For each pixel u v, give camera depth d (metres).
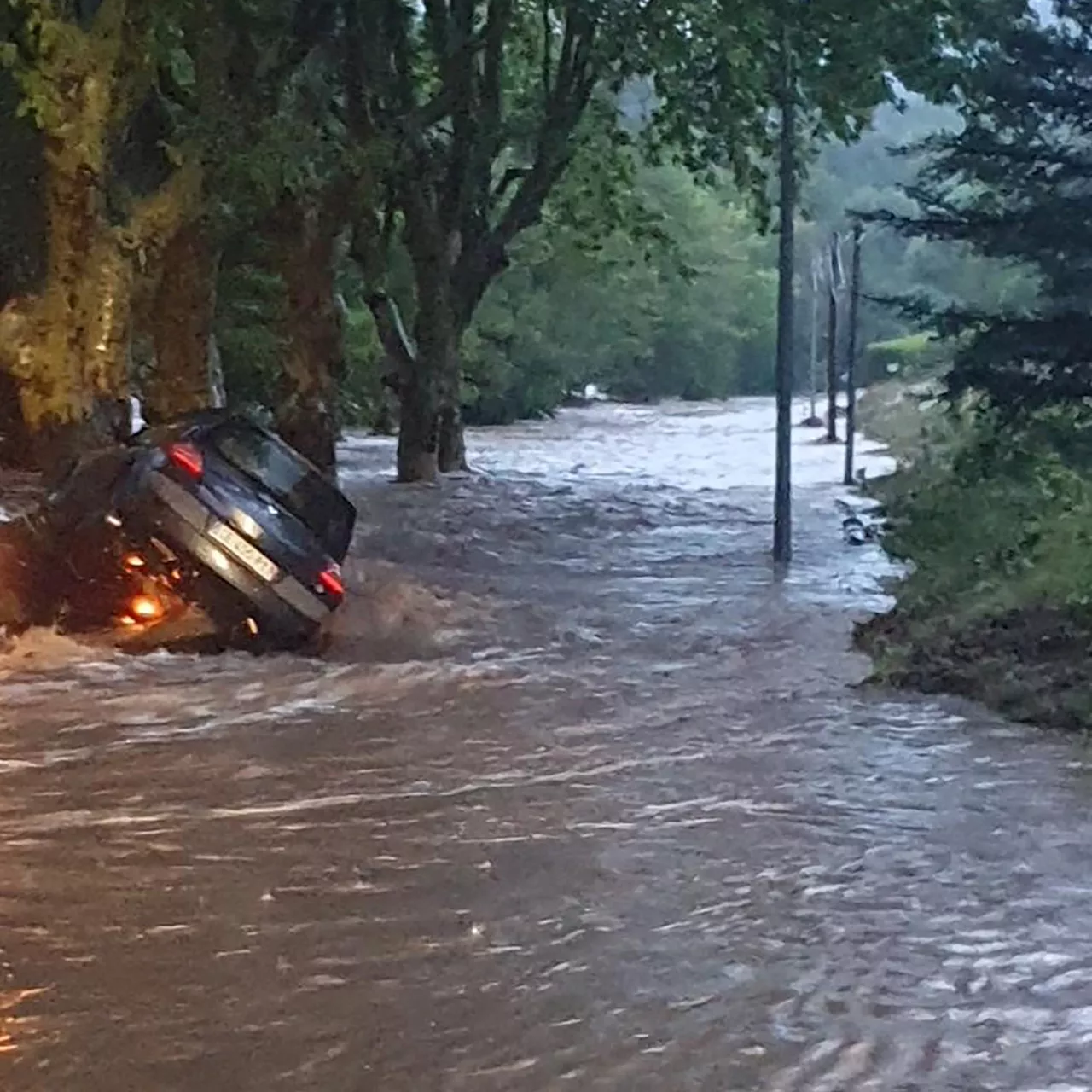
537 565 22.66
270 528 15.25
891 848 9.45
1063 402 19.12
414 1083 6.34
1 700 13.02
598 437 51.97
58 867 8.91
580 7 26.94
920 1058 6.63
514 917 8.20
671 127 28.89
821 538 26.22
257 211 21.70
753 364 82.56
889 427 48.66
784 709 13.33
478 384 56.72
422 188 31.62
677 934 7.99
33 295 18.84
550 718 12.91
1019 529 17.70
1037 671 13.77
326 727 12.41
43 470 18.75
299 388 25.14
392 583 18.78
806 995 7.25
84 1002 7.04
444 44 30.53
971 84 19.67
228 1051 6.59
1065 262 18.81
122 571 15.06
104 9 18.28
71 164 18.22
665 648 16.62
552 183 33.00
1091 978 7.51
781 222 23.53
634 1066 6.52
